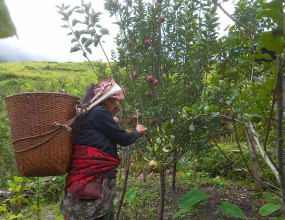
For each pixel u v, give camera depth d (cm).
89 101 232
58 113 211
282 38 81
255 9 290
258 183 412
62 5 270
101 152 221
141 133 252
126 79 334
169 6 311
